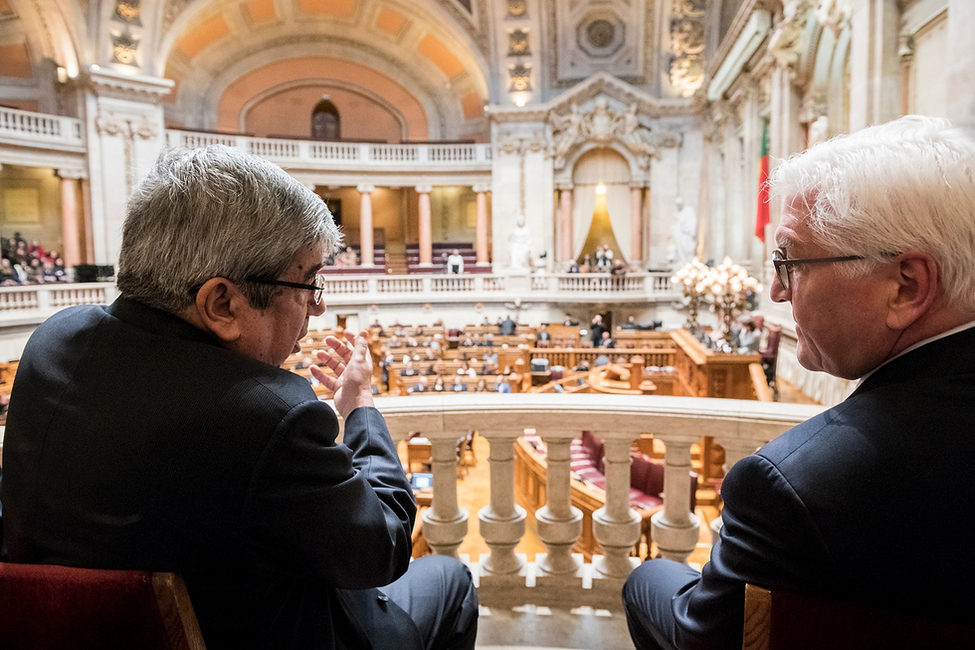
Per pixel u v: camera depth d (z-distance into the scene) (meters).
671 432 2.68
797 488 0.97
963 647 0.86
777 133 14.70
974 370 0.98
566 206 26.03
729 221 20.83
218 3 23.84
